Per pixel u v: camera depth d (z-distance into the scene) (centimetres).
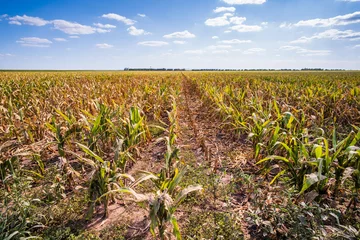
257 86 1233
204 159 477
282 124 507
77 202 325
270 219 257
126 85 1235
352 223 270
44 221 285
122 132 445
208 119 812
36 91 1104
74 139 529
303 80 1670
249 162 457
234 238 248
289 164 317
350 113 658
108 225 283
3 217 257
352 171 277
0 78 1805
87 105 737
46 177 388
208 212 303
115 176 278
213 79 1888
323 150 361
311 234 219
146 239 260
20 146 454
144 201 222
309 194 261
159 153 520
